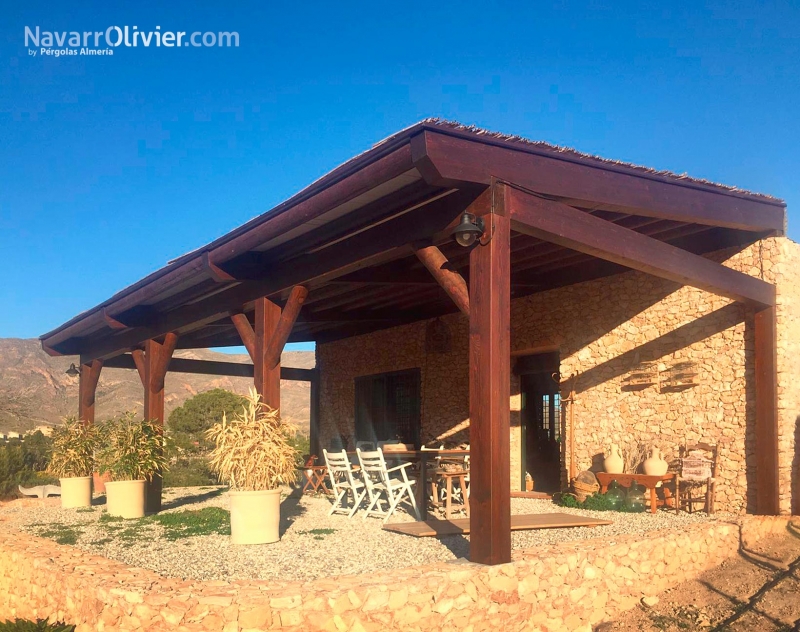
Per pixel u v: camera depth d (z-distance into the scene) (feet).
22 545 21.81
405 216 19.62
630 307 31.53
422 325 42.96
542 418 37.14
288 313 23.88
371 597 14.48
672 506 28.27
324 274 22.65
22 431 94.07
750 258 27.43
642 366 30.55
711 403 28.17
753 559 22.84
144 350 34.86
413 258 27.32
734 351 27.63
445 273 18.45
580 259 31.45
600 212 24.34
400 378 45.14
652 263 21.66
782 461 26.11
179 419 71.72
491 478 16.39
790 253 27.07
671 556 21.01
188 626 13.85
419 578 15.25
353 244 21.45
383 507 29.99
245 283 26.27
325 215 20.56
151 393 32.37
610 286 32.37
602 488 29.81
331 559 18.31
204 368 45.68
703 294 28.84
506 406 16.76
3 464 43.09
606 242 20.18
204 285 27.89
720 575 21.65
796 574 21.09
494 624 16.01
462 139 16.46
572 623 17.72
